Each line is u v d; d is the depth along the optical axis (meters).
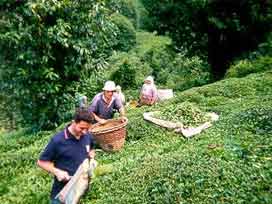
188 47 31.50
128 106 19.55
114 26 16.42
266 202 7.05
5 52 15.29
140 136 12.61
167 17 30.47
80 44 15.37
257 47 29.09
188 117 12.75
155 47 39.69
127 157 10.88
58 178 6.87
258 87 17.92
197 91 18.30
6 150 14.91
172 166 8.89
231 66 27.64
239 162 8.70
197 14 29.06
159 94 20.55
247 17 28.30
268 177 7.82
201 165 8.60
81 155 7.03
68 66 15.80
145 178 8.84
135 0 58.59
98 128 11.41
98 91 17.48
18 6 14.71
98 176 9.89
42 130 16.70
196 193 7.65
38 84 15.62
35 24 14.77
